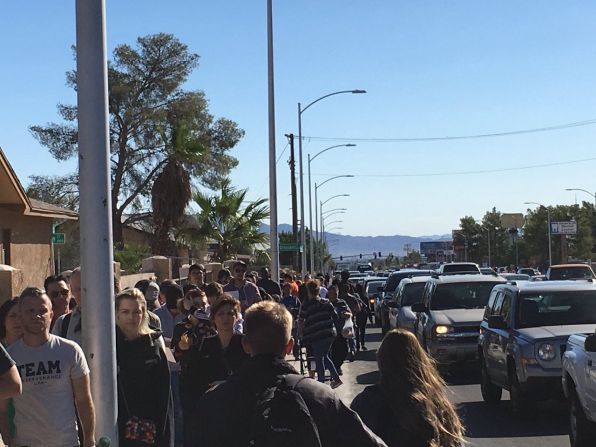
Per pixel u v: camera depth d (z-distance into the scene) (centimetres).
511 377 1215
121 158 4816
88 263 588
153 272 2227
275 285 1894
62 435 565
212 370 793
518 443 1030
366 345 2505
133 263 2902
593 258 9900
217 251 3822
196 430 398
